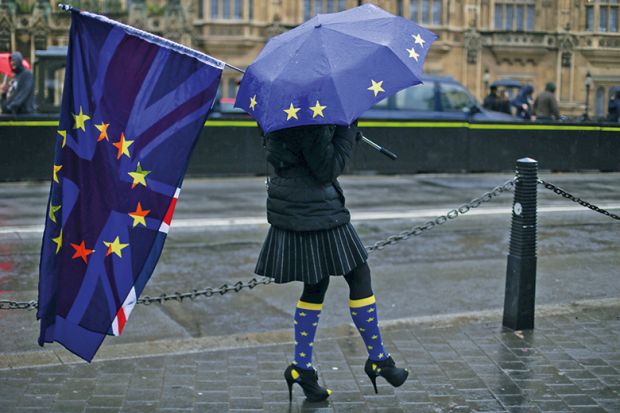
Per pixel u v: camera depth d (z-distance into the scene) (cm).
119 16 4225
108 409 528
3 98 2217
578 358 621
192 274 938
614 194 1566
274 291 861
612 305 768
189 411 527
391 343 659
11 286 876
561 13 4281
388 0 4481
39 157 1778
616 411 525
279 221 512
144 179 491
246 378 586
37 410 524
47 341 505
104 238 492
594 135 1977
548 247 1083
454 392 558
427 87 2480
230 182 1798
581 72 4200
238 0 4328
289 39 505
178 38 4284
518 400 543
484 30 4566
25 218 1293
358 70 476
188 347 652
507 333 683
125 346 652
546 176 1908
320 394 541
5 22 4069
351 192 1647
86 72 493
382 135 1991
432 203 1495
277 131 510
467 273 945
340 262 512
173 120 493
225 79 4381
